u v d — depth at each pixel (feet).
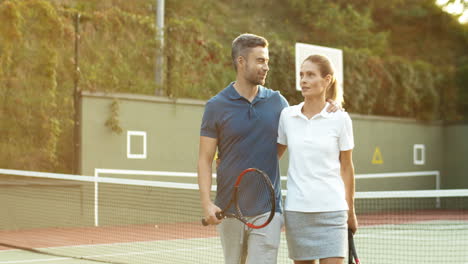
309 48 49.34
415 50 85.97
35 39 40.29
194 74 47.16
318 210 11.87
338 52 51.39
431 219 51.39
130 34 44.65
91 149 41.63
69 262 26.23
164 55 45.60
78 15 42.06
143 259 27.45
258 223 11.95
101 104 42.27
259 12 77.97
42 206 39.70
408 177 60.64
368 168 57.11
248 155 12.05
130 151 43.37
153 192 43.39
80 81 41.65
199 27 47.29
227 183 12.14
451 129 64.28
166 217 42.60
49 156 40.55
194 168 46.50
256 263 11.96
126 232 37.83
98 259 27.22
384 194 21.25
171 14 65.05
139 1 62.13
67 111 41.83
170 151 45.29
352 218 12.44
